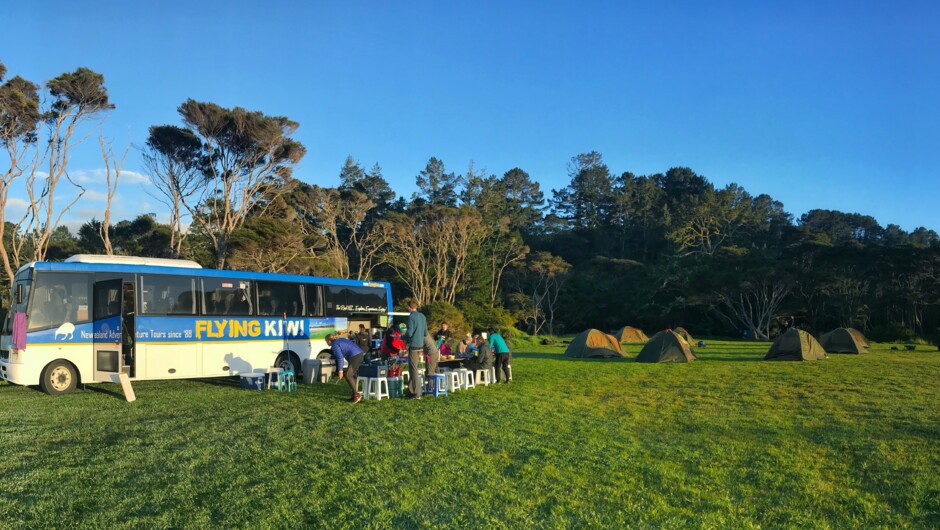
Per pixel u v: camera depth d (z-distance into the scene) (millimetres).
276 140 39781
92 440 8969
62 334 14547
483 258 62000
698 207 87938
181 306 16234
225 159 39719
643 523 5727
